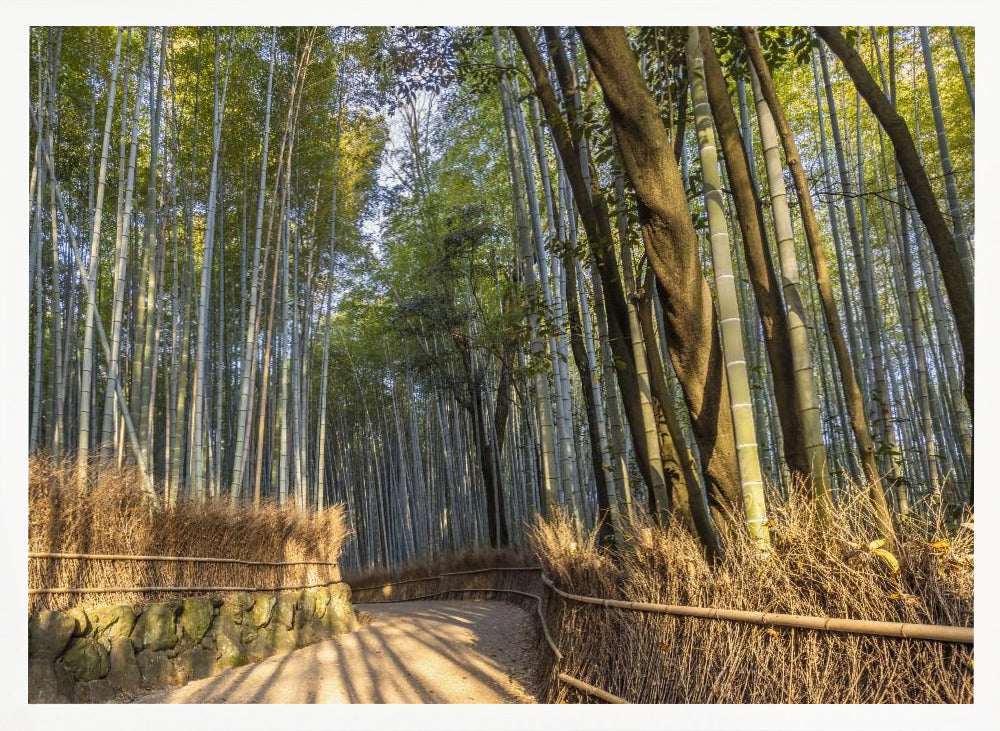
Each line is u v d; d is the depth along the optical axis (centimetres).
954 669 186
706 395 348
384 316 1577
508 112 693
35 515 448
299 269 1291
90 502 498
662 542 325
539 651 560
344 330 1830
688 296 344
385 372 1834
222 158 1000
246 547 704
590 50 344
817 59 825
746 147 641
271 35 942
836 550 227
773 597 243
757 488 285
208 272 785
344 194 1212
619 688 344
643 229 349
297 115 929
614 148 480
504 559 1253
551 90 510
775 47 446
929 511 222
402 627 868
